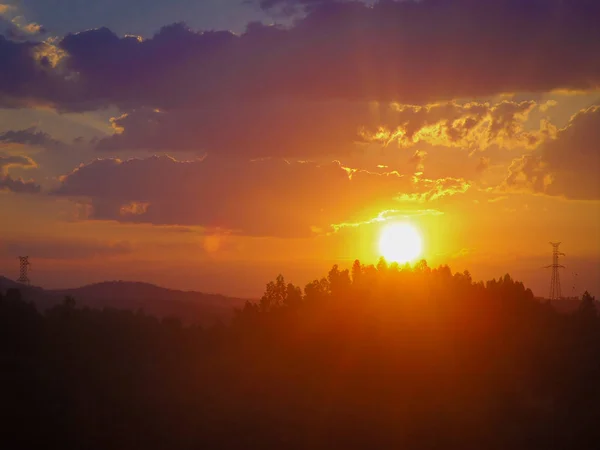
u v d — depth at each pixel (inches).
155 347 3065.9
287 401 2711.6
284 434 2413.9
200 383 2765.7
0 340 2632.9
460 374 3048.7
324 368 3154.5
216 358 3127.5
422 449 2402.8
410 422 2571.4
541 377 2999.5
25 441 2146.9
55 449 2150.6
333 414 2610.7
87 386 2497.5
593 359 3053.6
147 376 2721.5
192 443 2299.5
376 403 2746.1
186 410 2501.2
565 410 2674.7
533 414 2652.6
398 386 2940.5
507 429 2541.8
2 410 2202.3
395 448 2390.5
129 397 2501.2
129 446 2226.9
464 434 2503.7
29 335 2719.0
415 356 3216.0
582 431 2469.2
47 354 2652.6
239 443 2340.1
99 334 2984.7
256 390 2785.4
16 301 2955.2
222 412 2519.7
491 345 3307.1
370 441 2429.9
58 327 2896.2
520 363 3129.9
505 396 2827.3
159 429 2349.9
